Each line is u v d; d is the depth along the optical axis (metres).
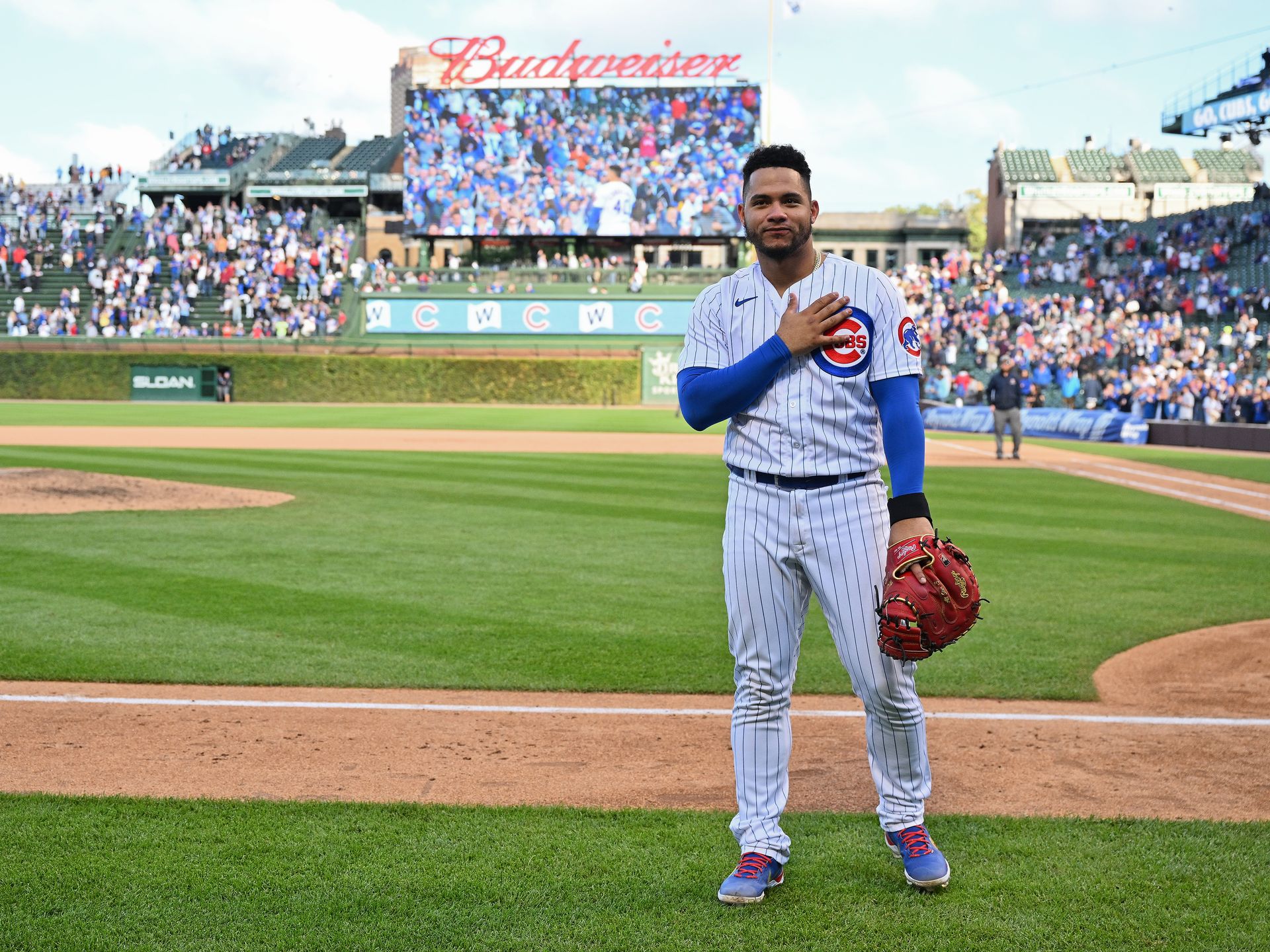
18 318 40.16
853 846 3.38
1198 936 2.79
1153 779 4.03
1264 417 24.42
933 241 52.94
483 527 10.39
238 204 50.53
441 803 3.77
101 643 6.02
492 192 41.12
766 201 2.94
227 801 3.77
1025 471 16.81
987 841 3.42
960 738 4.54
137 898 3.01
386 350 37.75
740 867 3.03
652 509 11.72
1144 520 11.27
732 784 3.98
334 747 4.39
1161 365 28.56
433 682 5.34
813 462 2.96
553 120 40.69
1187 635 6.34
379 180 49.00
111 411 31.61
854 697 5.15
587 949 2.73
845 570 2.98
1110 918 2.89
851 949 2.73
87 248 43.44
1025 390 30.09
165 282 42.44
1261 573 8.33
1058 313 35.62
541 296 40.50
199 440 21.25
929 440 24.67
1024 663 5.73
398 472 15.41
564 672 5.52
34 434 22.61
